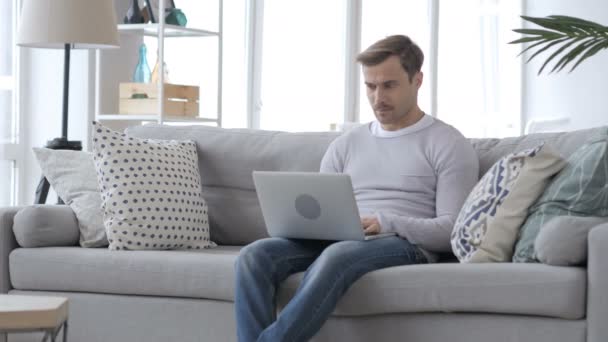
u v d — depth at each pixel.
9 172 5.63
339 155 3.39
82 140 5.64
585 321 2.55
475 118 7.54
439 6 7.51
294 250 2.99
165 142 3.65
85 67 5.62
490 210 2.86
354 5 7.41
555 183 2.81
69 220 3.48
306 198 2.90
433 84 7.50
